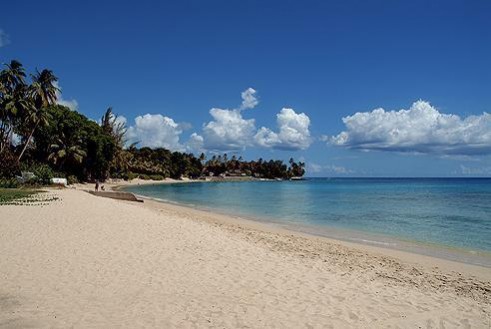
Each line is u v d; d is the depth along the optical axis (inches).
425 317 293.1
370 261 516.7
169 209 1205.1
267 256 464.4
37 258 392.5
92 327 241.4
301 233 810.8
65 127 2411.4
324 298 319.6
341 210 1413.6
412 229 924.0
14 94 1916.8
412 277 435.8
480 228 946.7
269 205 1635.1
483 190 3270.2
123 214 762.8
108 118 3292.3
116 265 382.0
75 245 456.8
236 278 361.4
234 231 721.6
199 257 433.4
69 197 1149.1
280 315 277.3
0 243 450.3
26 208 792.9
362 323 271.6
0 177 1601.9
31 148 2310.5
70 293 299.7
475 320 293.1
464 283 423.5
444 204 1707.7
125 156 3688.5
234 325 255.9
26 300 280.8
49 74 2044.8
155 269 375.9
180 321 257.8
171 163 5649.6
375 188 3860.7
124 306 279.3
